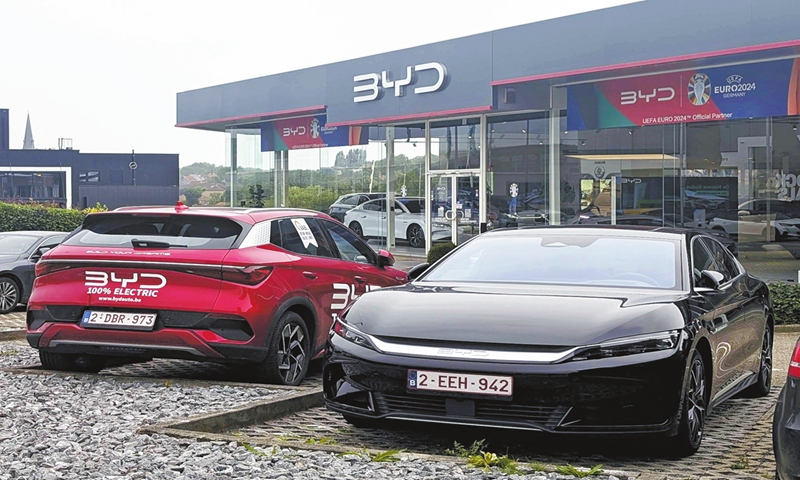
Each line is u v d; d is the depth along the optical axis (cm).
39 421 650
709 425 710
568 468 507
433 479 494
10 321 1395
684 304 609
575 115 1895
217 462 533
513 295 621
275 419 702
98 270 802
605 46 1705
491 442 626
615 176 1827
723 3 1522
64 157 6712
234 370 938
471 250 730
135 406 703
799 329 1277
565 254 695
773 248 1584
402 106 2139
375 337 594
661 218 1748
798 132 1547
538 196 1994
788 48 1470
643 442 605
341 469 514
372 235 2462
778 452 414
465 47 1978
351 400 602
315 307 862
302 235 880
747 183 1617
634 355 552
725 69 1639
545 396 547
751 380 795
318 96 2405
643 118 1770
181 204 870
